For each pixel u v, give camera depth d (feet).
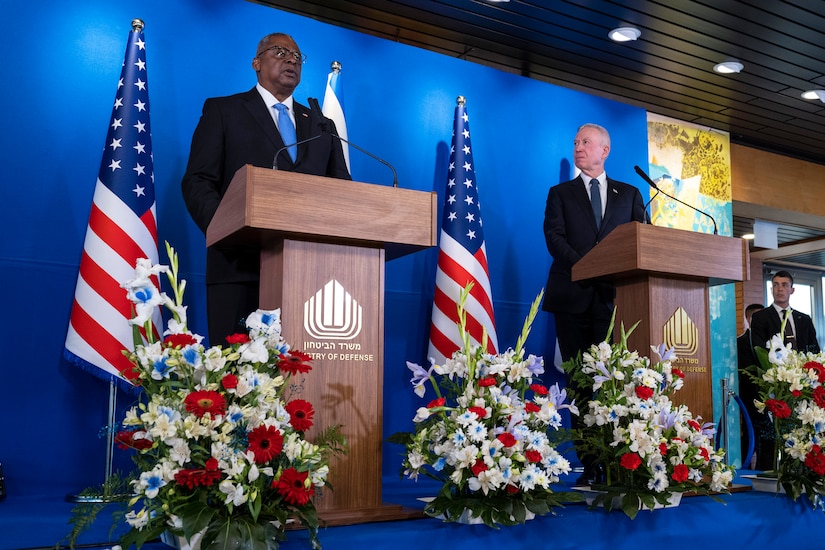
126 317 10.89
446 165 16.35
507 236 16.84
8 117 12.01
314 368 7.58
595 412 9.67
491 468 7.82
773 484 10.92
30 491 11.32
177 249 13.07
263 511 6.61
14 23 12.26
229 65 14.07
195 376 6.76
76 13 12.76
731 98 21.04
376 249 8.03
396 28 17.30
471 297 14.64
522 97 17.53
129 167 11.44
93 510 6.72
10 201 11.84
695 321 10.91
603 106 18.74
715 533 9.75
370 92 15.62
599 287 12.42
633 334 10.76
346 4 16.20
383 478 13.83
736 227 31.32
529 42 17.94
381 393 7.93
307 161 9.94
